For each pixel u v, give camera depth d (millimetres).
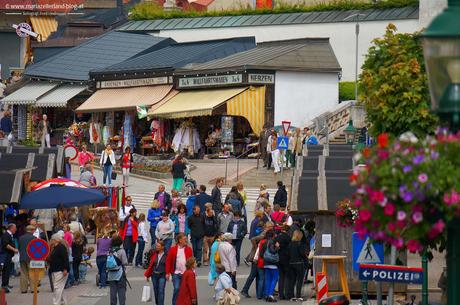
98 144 84562
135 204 62531
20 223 42781
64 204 42438
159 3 113375
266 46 86875
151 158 77812
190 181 61688
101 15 115688
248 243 51312
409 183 15000
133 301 38625
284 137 61844
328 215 37281
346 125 76688
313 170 39875
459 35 14203
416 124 29781
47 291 40875
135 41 95500
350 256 37281
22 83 92938
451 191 14938
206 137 80000
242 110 77625
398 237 15523
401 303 33000
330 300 25641
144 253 48531
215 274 38125
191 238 45844
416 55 30375
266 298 38250
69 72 91438
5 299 35781
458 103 14266
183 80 82375
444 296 31594
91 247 44938
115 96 86125
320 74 78875
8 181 38844
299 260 38062
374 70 30547
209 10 103250
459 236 15070
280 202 50062
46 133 78688
